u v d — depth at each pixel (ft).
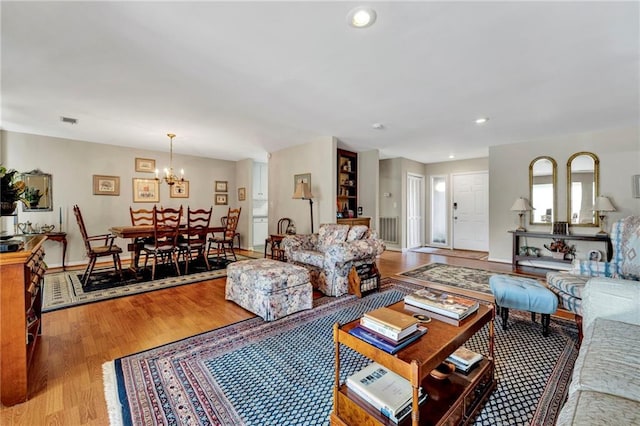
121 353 6.46
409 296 5.77
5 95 9.53
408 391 4.24
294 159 17.47
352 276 10.66
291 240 12.66
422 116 11.69
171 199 19.83
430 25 5.89
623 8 5.35
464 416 4.28
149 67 7.64
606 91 9.17
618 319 5.04
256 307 8.69
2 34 6.16
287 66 7.59
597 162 14.01
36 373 5.66
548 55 7.04
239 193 22.99
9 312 4.77
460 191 22.54
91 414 4.58
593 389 3.28
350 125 13.00
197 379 5.52
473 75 8.10
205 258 15.07
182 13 5.51
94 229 16.74
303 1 5.19
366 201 18.99
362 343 4.07
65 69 7.73
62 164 15.71
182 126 13.21
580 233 14.42
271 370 5.84
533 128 13.46
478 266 15.78
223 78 8.29
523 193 16.16
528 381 5.42
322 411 4.71
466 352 5.28
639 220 7.97
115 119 12.14
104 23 5.81
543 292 7.34
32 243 6.00
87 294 10.60
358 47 6.70
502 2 5.22
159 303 9.73
